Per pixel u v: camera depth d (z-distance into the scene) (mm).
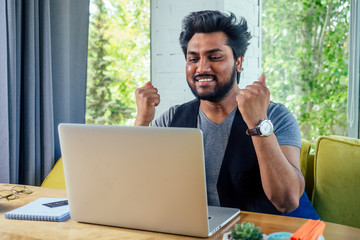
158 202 1066
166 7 2586
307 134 2746
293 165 1478
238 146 1636
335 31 2615
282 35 2771
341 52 2607
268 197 1419
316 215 1638
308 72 2713
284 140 1542
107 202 1128
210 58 1733
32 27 2439
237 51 1746
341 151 1815
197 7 2467
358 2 2523
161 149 1024
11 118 2373
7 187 1643
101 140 1089
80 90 2672
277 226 1134
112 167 1094
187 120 1812
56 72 2637
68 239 1060
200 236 1055
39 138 2541
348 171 1775
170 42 2586
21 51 2486
